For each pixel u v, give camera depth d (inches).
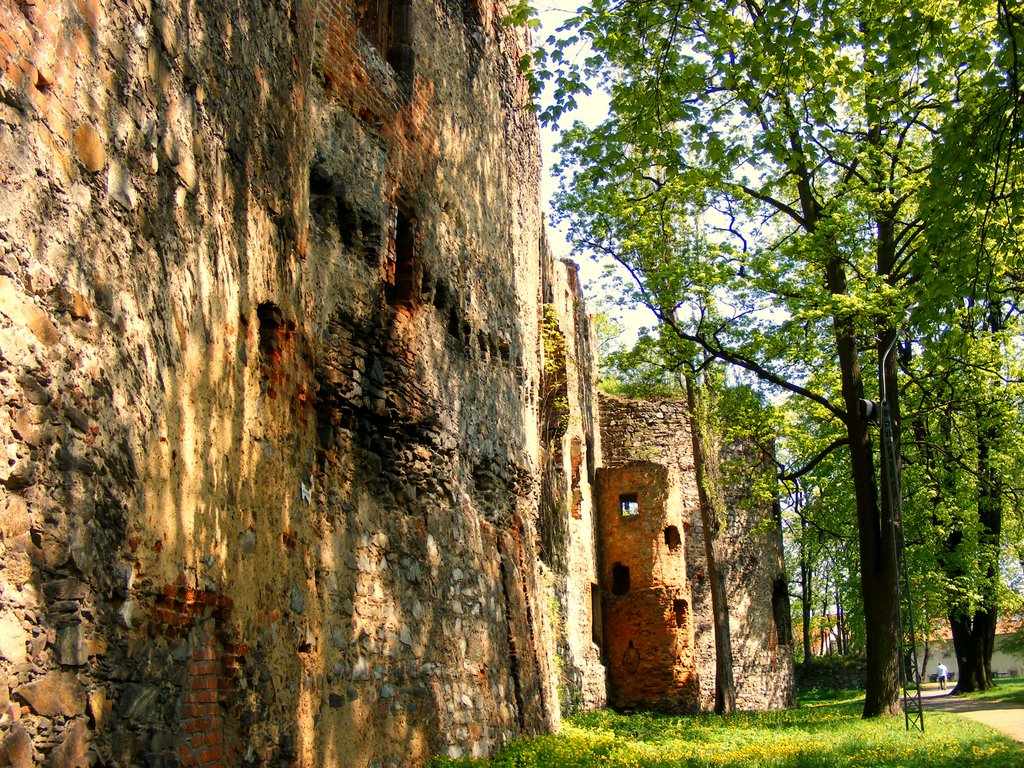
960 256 442.6
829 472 1146.7
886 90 467.8
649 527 1090.1
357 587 378.9
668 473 1105.4
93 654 201.8
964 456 942.4
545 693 602.9
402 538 429.1
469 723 468.8
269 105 321.4
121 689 212.1
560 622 853.8
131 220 226.2
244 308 293.0
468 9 605.6
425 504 461.7
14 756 172.1
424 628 437.1
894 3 434.6
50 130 195.2
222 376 273.6
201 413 258.2
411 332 456.8
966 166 421.4
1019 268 534.9
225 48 286.0
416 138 486.9
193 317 256.5
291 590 319.0
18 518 180.1
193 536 249.3
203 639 254.4
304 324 349.7
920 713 607.8
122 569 213.8
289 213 335.6
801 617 2170.3
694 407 987.9
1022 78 409.4
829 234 698.2
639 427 1264.8
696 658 1200.2
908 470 965.2
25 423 183.3
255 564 290.4
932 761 440.1
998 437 948.6
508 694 535.2
